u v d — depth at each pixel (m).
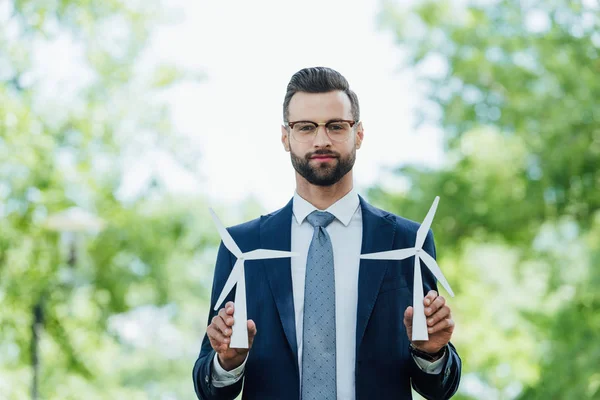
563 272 13.44
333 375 3.59
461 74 14.28
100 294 14.20
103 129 13.35
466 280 15.15
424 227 3.60
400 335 3.66
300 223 3.80
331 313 3.64
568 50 13.19
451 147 14.76
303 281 3.72
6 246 12.26
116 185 14.01
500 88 14.40
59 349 13.46
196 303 16.16
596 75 13.00
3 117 11.80
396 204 15.06
